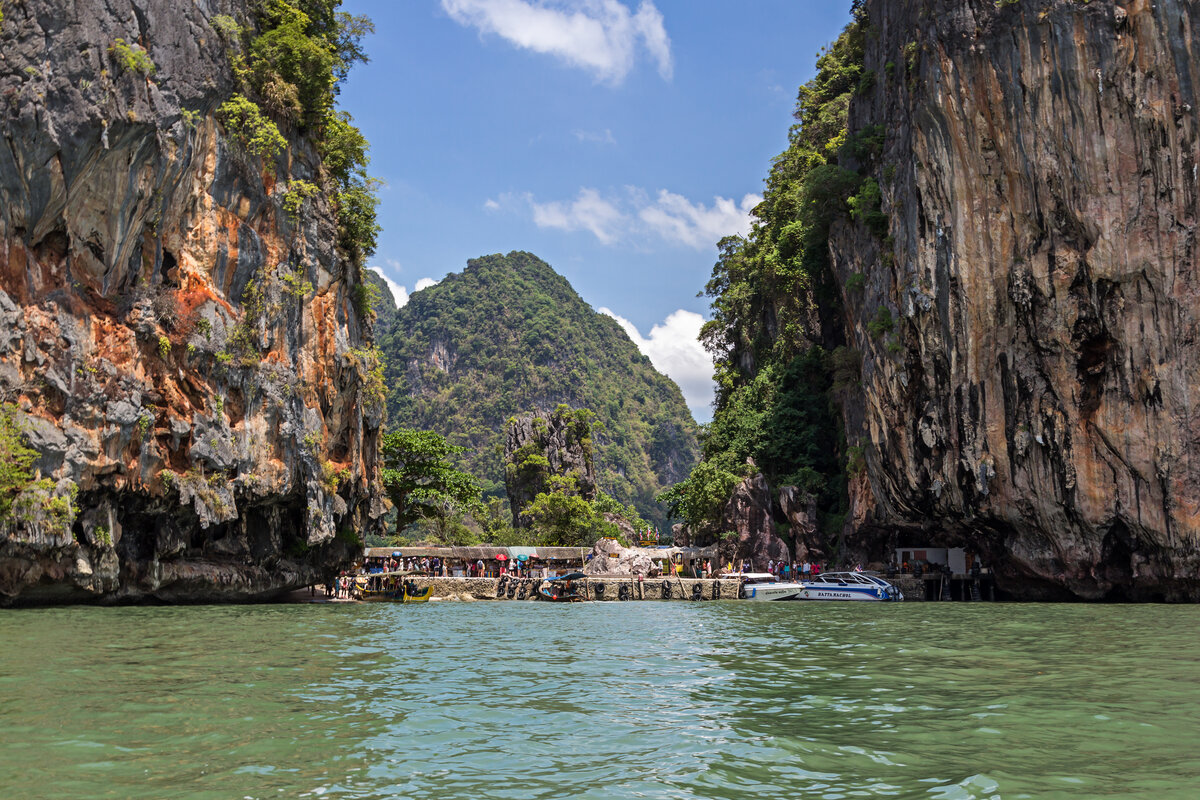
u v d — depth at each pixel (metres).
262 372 39.53
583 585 46.88
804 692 14.09
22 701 12.55
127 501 34.22
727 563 56.50
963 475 44.38
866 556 54.06
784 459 63.03
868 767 9.21
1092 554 40.78
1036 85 40.91
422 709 12.53
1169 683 14.55
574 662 18.42
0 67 30.70
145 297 35.06
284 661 17.58
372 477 51.06
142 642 20.33
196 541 38.47
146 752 9.73
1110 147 39.38
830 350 66.62
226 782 8.63
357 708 12.52
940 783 8.55
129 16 34.00
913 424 47.12
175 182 35.94
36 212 31.38
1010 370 42.50
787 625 28.48
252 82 41.12
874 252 50.56
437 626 28.34
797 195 69.56
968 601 44.81
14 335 30.59
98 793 8.22
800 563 55.75
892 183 48.53
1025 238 41.75
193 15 37.44
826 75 81.31
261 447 39.41
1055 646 20.52
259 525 41.59
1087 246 40.06
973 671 16.31
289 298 41.38
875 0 54.84
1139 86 38.78
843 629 26.47
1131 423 39.25
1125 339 39.31
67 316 32.22
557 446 88.38
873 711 12.28
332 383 44.38
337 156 47.06
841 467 60.34
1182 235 38.22
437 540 71.81
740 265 84.69
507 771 9.14
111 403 32.88
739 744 10.30
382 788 8.51
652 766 9.32
